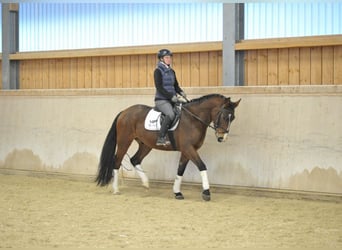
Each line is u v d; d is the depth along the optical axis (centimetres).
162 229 655
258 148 902
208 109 834
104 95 1066
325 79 940
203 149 955
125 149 920
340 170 827
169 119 848
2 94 1213
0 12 1309
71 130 1108
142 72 1130
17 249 565
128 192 954
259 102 903
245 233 634
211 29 1051
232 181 924
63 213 757
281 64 980
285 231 644
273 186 886
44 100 1149
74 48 1217
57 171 1126
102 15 1179
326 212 761
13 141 1192
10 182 1075
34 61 1270
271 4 991
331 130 835
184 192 948
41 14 1255
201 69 1062
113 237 614
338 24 933
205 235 624
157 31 1113
